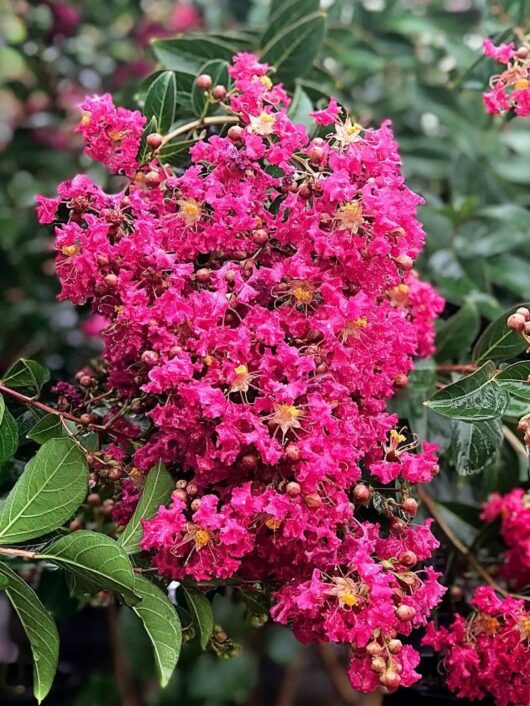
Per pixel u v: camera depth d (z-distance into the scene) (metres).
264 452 0.32
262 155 0.36
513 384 0.38
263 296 0.36
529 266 0.64
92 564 0.33
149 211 0.39
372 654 0.33
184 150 0.42
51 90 0.81
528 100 0.45
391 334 0.36
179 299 0.34
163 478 0.35
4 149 0.81
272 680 0.97
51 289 0.80
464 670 0.41
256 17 0.77
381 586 0.32
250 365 0.34
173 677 0.80
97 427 0.39
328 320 0.34
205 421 0.34
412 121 0.75
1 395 0.37
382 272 0.35
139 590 0.34
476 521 0.50
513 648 0.41
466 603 0.49
